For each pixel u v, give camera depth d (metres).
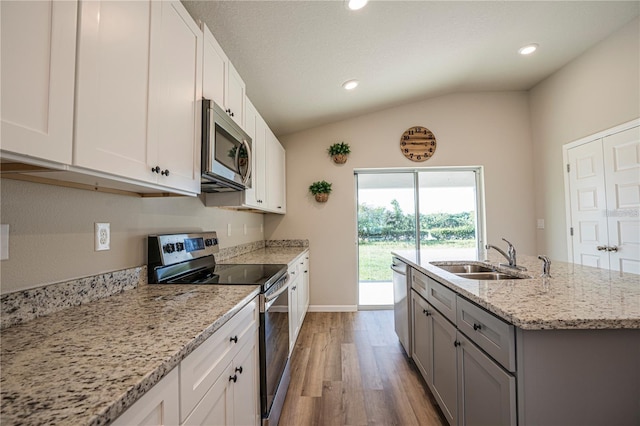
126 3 0.96
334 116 3.87
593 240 3.02
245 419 1.27
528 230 3.94
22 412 0.48
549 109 3.60
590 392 0.99
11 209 0.90
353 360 2.54
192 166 1.40
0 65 0.59
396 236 4.22
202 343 0.88
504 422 1.07
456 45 2.75
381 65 2.82
